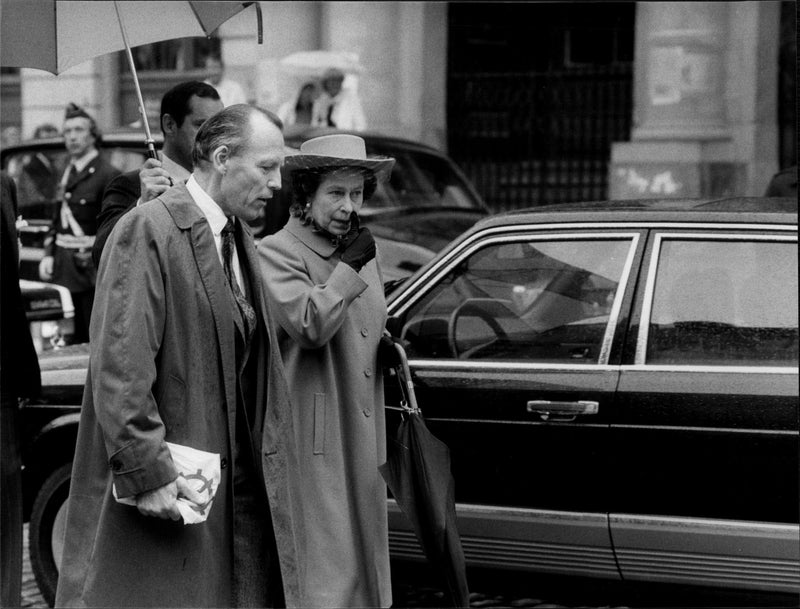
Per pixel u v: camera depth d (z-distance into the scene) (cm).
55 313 786
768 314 473
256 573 390
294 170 461
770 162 1270
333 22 1412
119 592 367
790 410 456
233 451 382
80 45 518
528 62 1454
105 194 513
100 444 375
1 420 450
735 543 461
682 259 488
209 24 538
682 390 469
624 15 1401
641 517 473
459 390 498
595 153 1429
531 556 491
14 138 1722
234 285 390
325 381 454
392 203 882
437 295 520
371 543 457
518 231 515
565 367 489
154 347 363
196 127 504
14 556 452
